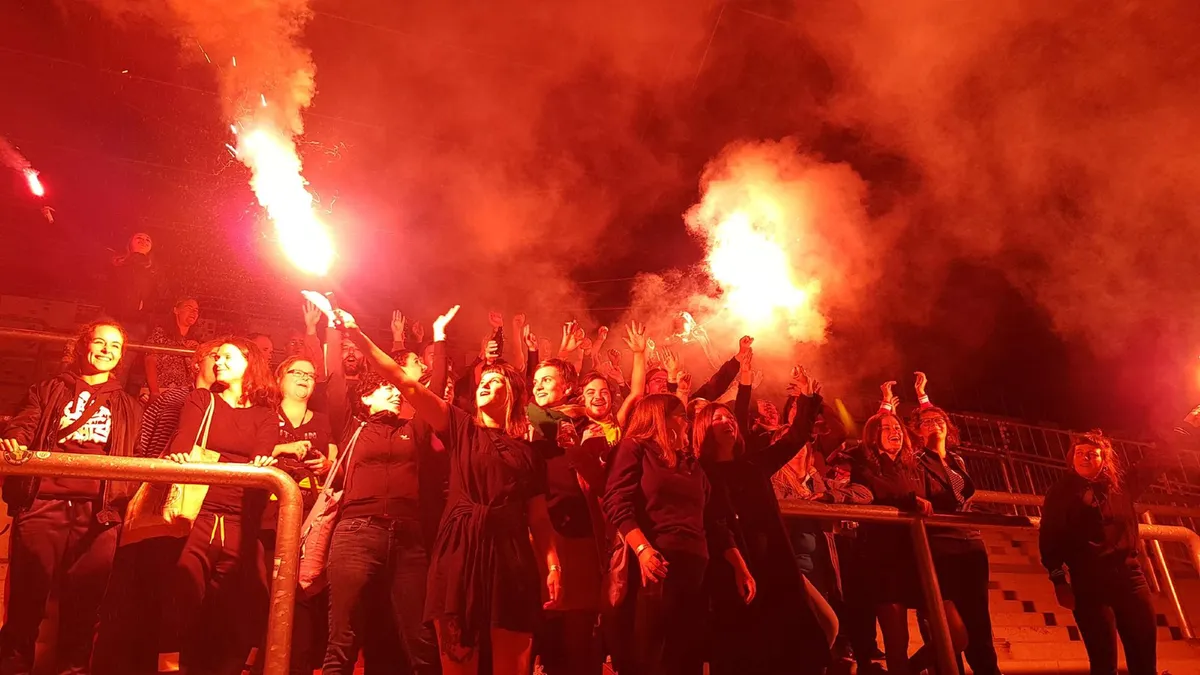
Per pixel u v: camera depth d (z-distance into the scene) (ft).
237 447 12.15
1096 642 13.93
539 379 13.43
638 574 11.48
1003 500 16.85
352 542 10.73
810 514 12.98
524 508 10.64
